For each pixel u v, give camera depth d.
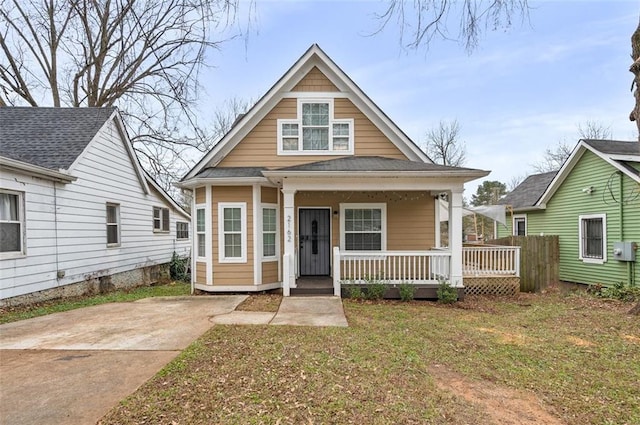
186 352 4.57
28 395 3.41
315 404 3.25
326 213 10.81
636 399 3.51
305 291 8.91
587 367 4.30
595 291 10.48
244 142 10.63
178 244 17.91
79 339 5.21
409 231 10.65
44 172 8.20
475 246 11.00
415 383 3.76
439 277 8.88
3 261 7.33
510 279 9.98
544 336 5.56
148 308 7.48
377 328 5.85
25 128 10.47
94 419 2.99
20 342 5.09
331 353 4.57
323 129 10.69
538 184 17.11
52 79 16.22
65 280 9.19
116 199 11.90
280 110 10.66
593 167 12.11
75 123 10.88
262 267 9.65
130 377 3.83
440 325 6.18
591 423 3.09
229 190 9.56
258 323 6.11
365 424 2.95
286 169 8.57
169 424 2.90
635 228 10.61
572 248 13.10
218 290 9.49
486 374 4.05
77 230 9.72
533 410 3.28
